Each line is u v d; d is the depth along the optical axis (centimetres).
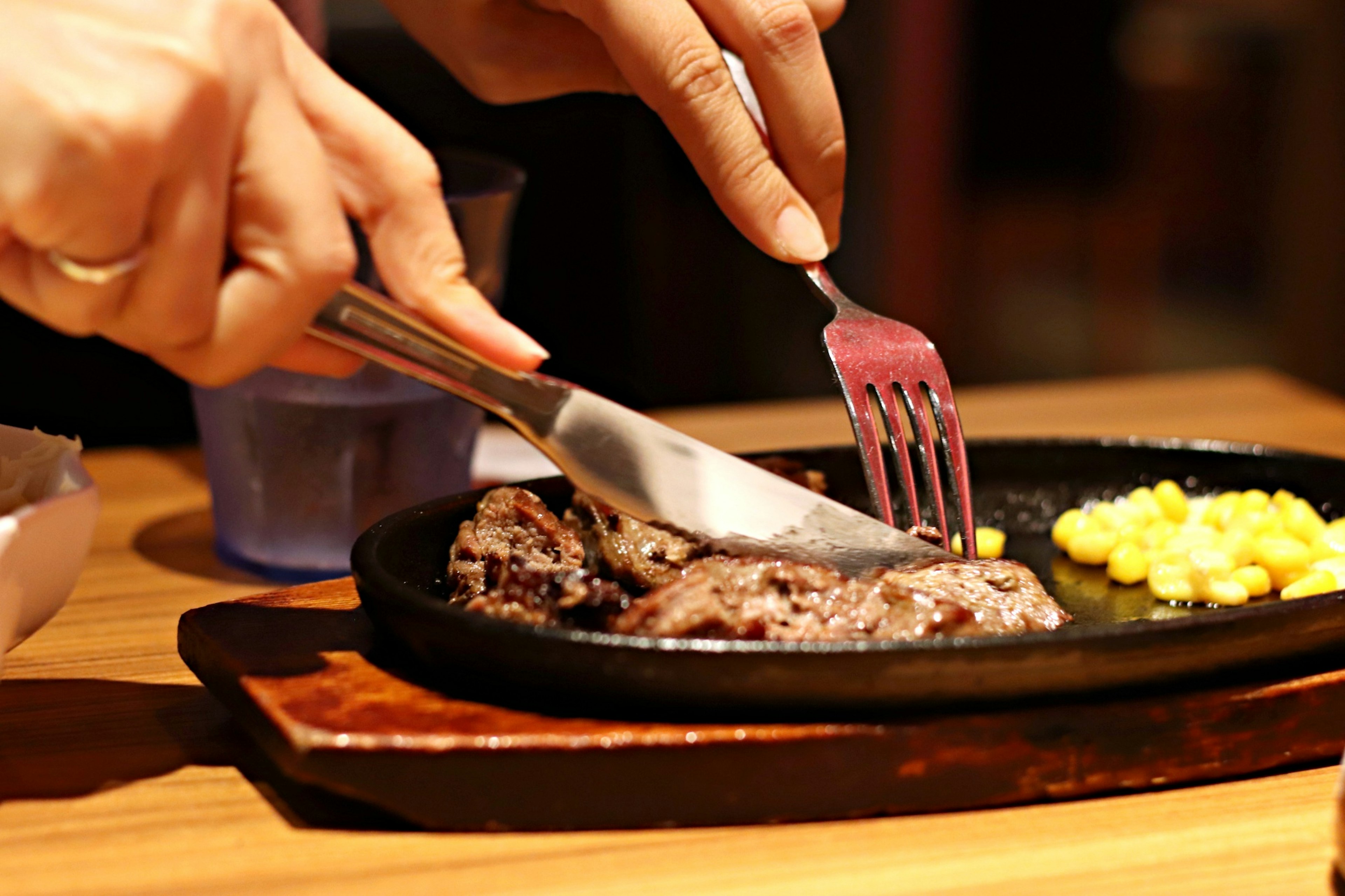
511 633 67
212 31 64
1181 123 180
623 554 72
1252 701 69
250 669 69
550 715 68
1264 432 98
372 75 109
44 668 74
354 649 71
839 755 67
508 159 115
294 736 66
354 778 66
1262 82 180
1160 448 83
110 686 73
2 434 72
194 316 64
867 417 74
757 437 96
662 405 132
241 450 79
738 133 75
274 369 77
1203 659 68
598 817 67
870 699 67
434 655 68
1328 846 66
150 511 87
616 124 118
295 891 65
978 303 174
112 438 107
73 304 64
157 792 68
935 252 160
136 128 62
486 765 66
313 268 65
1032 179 176
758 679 67
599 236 121
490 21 83
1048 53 168
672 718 67
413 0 85
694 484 71
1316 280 184
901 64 150
